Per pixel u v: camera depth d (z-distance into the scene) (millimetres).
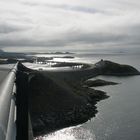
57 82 102625
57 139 61000
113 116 81500
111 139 61000
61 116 76188
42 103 80438
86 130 67875
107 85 158625
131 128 68938
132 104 100312
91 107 91000
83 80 173625
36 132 64875
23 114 24438
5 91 21281
